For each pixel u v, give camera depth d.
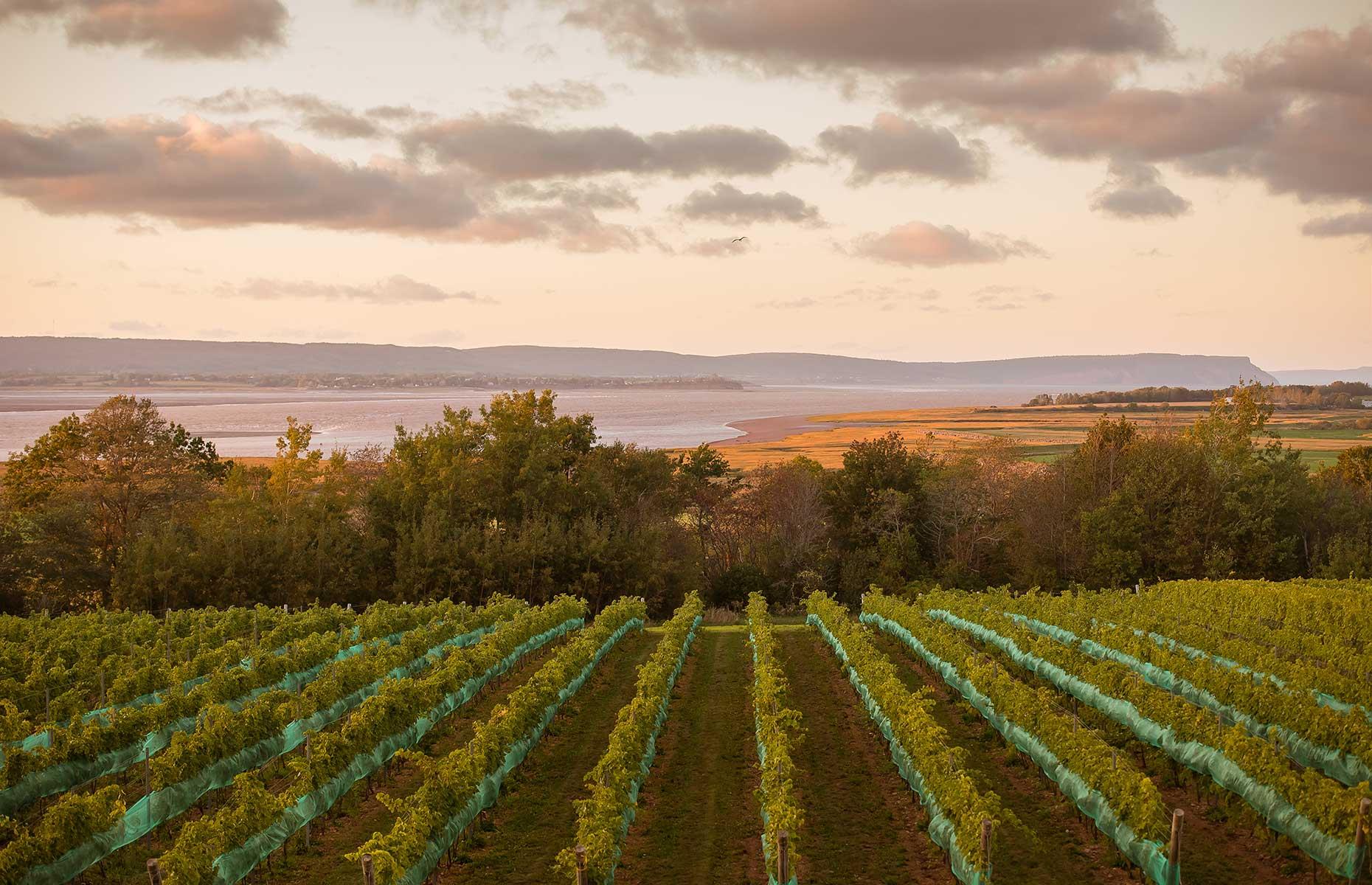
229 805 17.91
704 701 31.69
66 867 16.11
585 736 27.22
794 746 22.59
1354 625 37.25
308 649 32.22
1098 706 25.98
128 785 22.28
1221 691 25.28
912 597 62.72
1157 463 68.50
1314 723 20.81
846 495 73.88
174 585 51.28
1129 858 16.52
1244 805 18.06
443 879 17.44
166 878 14.63
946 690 32.34
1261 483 66.12
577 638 35.44
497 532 60.81
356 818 20.52
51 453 59.72
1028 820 19.66
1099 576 65.62
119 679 27.33
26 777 19.47
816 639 44.81
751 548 74.19
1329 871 15.55
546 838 19.44
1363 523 65.88
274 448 156.38
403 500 61.47
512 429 65.12
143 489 59.59
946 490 72.44
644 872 17.70
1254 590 45.59
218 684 26.22
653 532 62.25
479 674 30.19
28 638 35.66
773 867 16.25
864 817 20.22
